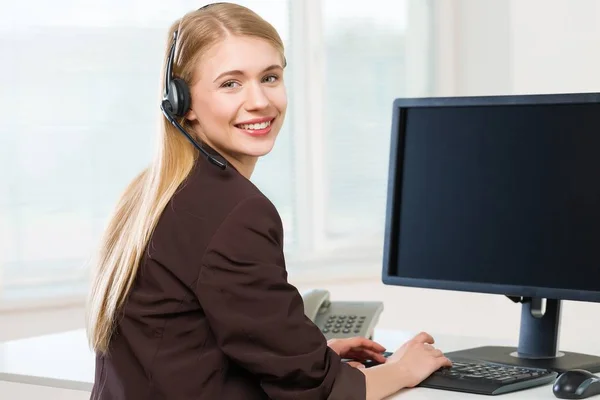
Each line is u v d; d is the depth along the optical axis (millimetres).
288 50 4863
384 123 5086
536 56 4574
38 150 4289
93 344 2020
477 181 2305
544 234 2205
